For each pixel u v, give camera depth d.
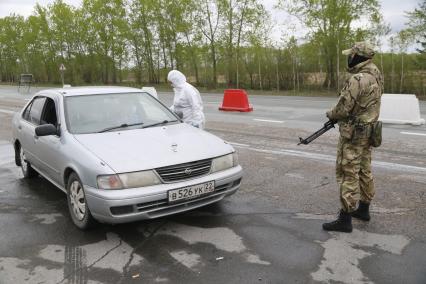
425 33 21.20
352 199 3.97
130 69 40.09
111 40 40.00
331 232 4.10
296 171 6.36
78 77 46.03
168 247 3.86
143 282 3.26
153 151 4.17
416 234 4.01
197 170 4.16
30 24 48.53
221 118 13.22
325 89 27.00
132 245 3.92
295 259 3.57
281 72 28.56
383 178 5.84
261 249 3.77
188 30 32.66
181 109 5.95
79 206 4.27
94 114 5.03
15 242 4.04
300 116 13.21
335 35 24.69
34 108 5.96
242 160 7.16
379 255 3.61
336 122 4.18
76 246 3.93
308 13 24.98
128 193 3.78
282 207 4.82
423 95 22.08
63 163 4.48
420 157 7.14
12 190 5.71
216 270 3.41
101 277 3.35
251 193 5.34
